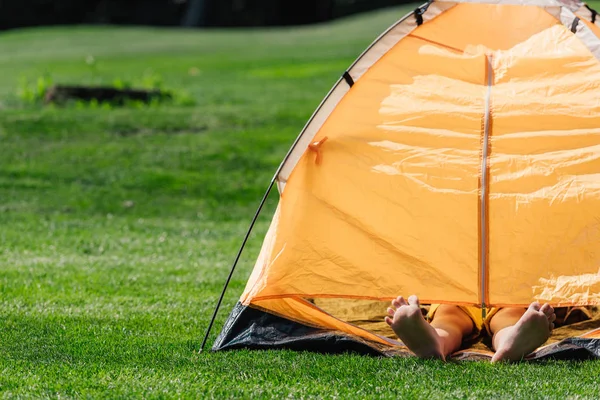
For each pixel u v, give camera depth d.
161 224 16.97
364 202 7.66
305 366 6.86
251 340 7.54
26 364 6.88
